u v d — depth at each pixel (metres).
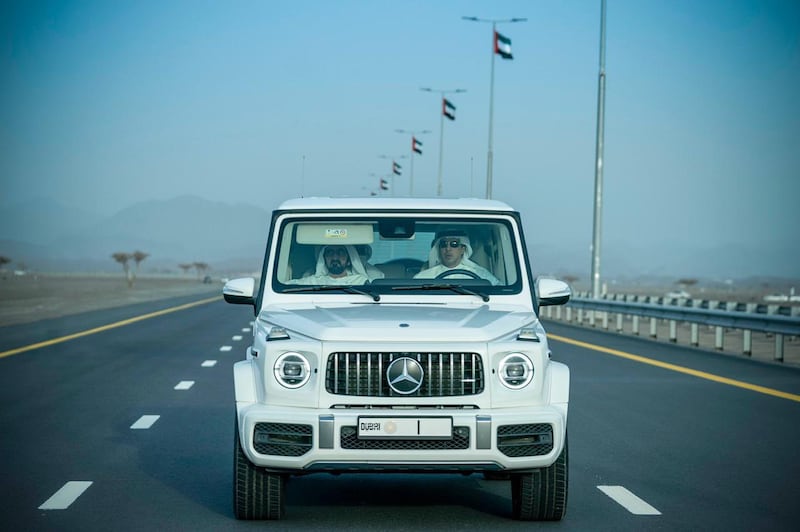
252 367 7.98
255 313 9.12
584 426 13.18
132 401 15.49
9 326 33.94
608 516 8.35
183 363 21.41
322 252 8.97
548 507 8.02
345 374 7.53
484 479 10.03
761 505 8.74
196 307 51.31
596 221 39.97
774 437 12.34
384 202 9.13
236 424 7.98
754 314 23.55
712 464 10.62
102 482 9.70
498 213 9.13
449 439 7.42
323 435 7.40
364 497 9.15
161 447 11.62
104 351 24.31
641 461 10.79
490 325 7.83
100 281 162.12
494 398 7.57
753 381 18.48
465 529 7.93
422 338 7.59
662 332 35.47
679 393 16.69
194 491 9.32
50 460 10.83
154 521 8.15
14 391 16.67
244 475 7.94
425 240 9.01
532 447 7.61
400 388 7.50
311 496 9.19
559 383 7.89
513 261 8.97
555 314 44.66
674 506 8.71
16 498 8.98
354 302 8.70
